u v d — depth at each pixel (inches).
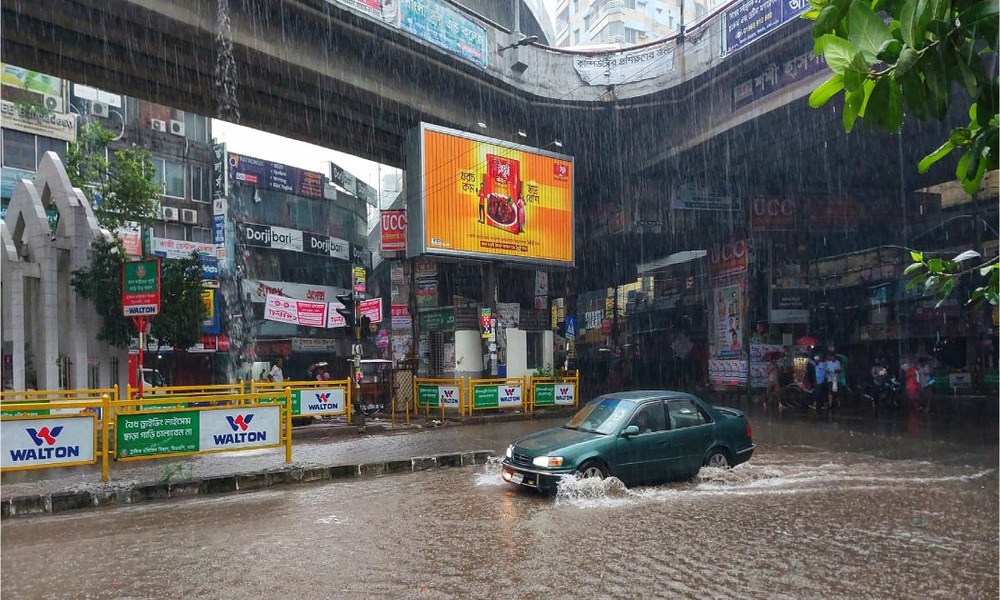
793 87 828.6
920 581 217.0
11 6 556.7
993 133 67.0
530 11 1353.3
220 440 401.7
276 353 1424.7
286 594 205.6
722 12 894.4
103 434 365.7
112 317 674.2
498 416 776.9
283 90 778.8
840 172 1120.8
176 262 802.2
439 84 904.3
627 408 373.7
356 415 727.1
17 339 604.7
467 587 211.5
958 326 1061.1
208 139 1306.6
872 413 804.0
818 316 1180.5
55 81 1043.9
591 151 1140.5
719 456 394.6
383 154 1002.7
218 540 267.7
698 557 242.5
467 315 973.8
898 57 65.3
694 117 1000.9
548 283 1070.4
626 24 2156.7
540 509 318.0
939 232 1110.4
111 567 233.1
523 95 978.7
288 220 1524.4
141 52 661.9
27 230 647.8
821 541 263.0
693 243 1316.4
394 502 339.9
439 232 884.0
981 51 61.9
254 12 674.2
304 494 365.4
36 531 286.2
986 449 506.6
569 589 209.6
